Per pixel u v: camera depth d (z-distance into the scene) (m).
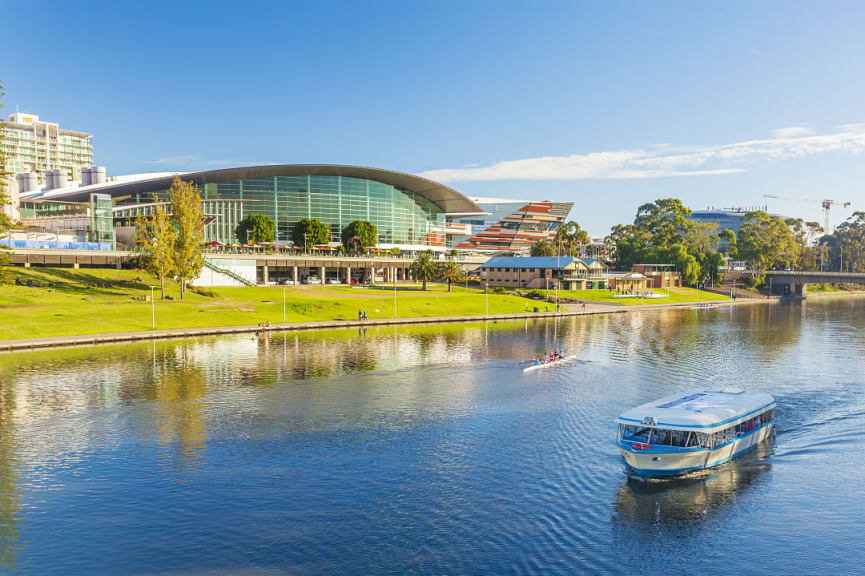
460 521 35.50
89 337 92.75
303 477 41.53
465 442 48.38
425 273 173.50
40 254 141.88
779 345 99.25
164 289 138.12
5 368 73.56
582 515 36.28
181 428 51.66
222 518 35.78
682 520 35.75
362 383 68.19
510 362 81.31
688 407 46.72
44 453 45.72
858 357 87.31
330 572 30.50
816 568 31.05
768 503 37.84
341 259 197.50
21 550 32.34
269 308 126.50
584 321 134.75
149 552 32.22
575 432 50.91
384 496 38.69
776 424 53.09
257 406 58.41
